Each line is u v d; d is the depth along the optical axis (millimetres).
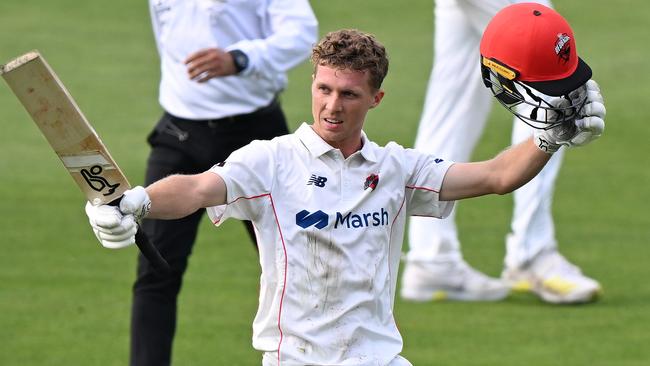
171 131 25281
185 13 25016
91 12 67312
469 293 33156
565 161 46531
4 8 67688
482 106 32344
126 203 15812
